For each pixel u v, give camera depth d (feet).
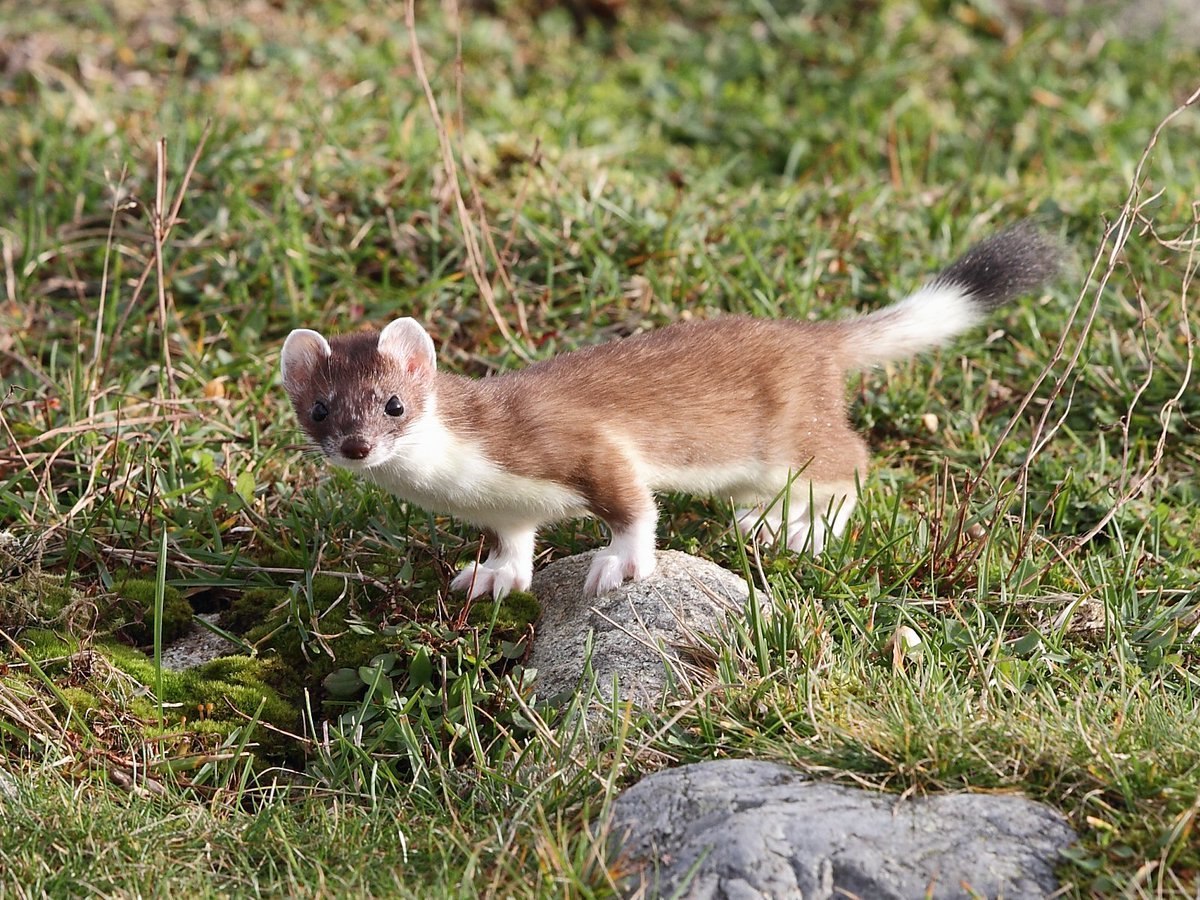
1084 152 54.03
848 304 41.88
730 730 25.43
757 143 54.80
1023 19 62.49
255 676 29.19
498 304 41.32
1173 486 35.22
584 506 29.99
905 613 28.84
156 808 25.25
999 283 34.17
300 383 29.81
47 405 36.40
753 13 63.41
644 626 28.32
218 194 44.27
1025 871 21.39
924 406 37.81
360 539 32.63
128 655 29.63
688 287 41.57
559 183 45.65
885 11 61.57
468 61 58.34
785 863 21.39
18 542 31.68
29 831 23.88
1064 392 38.19
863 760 23.67
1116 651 27.61
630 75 59.26
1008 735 23.80
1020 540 30.68
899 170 52.39
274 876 23.45
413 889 22.70
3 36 56.95
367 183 45.21
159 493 33.58
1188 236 42.22
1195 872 21.35
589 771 24.48
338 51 56.95
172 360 40.29
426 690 27.89
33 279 42.83
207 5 59.67
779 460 32.04
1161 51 60.03
